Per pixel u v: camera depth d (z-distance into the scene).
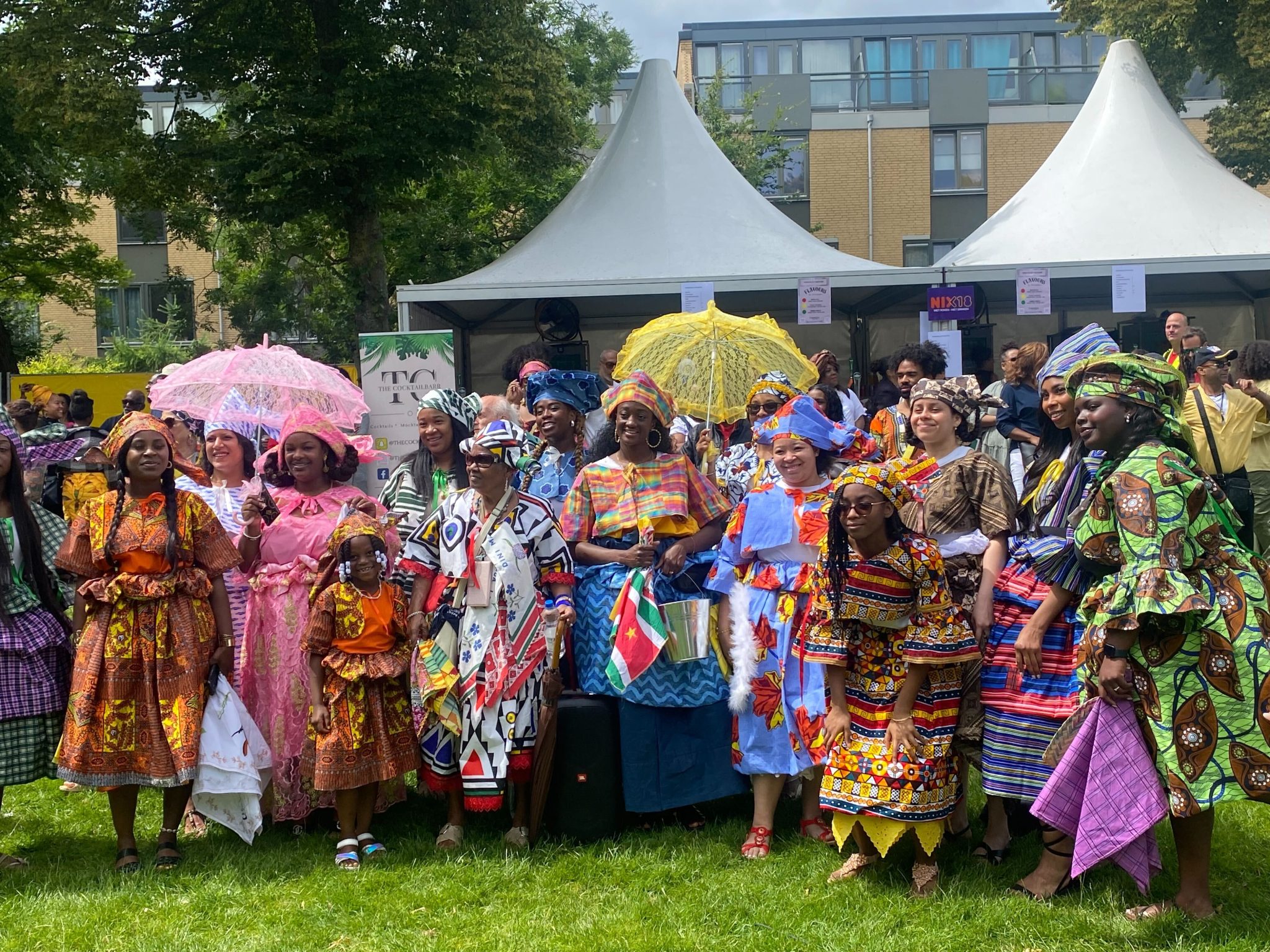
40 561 4.85
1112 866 4.37
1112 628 3.72
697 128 14.24
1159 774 3.79
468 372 15.02
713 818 5.27
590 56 25.00
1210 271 11.95
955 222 30.55
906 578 4.10
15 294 24.33
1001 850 4.55
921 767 4.12
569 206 13.73
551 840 4.91
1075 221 13.21
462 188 22.62
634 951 3.79
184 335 33.66
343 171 16.98
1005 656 4.29
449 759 4.92
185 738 4.61
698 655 4.90
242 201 16.97
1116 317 15.33
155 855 4.89
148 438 4.69
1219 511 3.78
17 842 5.12
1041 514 4.36
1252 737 3.62
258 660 5.13
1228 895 4.05
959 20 31.64
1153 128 14.07
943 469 4.50
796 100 30.42
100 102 15.77
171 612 4.72
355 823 4.82
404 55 17.89
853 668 4.30
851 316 15.38
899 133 30.52
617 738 4.97
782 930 3.93
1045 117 30.44
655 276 12.14
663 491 4.92
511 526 4.89
